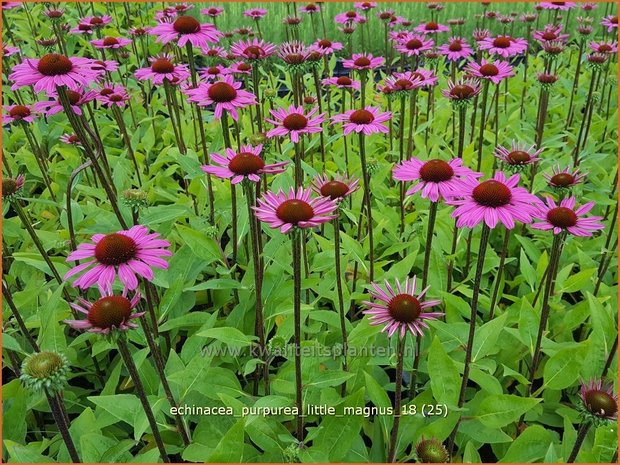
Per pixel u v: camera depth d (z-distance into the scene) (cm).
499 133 106
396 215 80
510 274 82
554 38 95
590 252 78
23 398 53
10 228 75
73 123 54
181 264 68
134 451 57
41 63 51
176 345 71
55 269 63
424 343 61
